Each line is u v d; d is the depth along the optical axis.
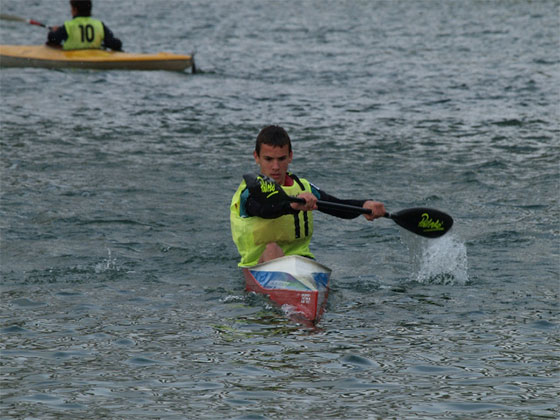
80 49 65.38
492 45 82.00
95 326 19.52
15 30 92.50
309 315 20.11
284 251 23.25
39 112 49.53
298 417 14.78
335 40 86.12
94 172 36.47
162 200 32.38
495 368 17.02
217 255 25.97
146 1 127.00
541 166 38.25
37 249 26.11
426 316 20.33
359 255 26.20
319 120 49.06
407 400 15.47
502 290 22.45
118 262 25.02
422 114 50.94
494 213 30.84
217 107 52.66
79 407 15.18
